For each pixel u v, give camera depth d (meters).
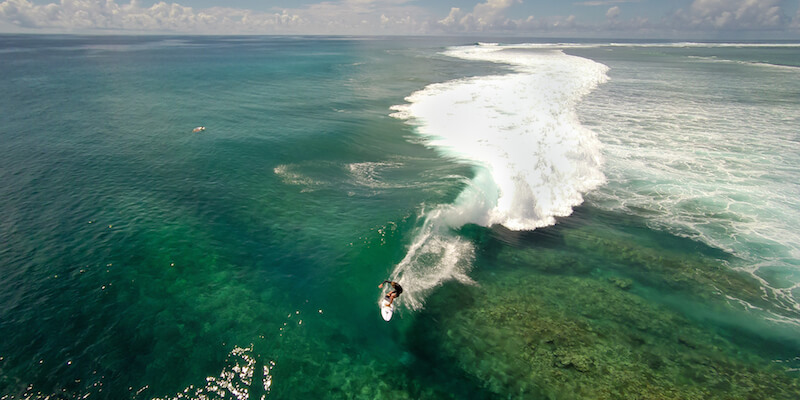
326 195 18.84
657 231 17.16
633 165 23.64
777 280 14.11
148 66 72.31
